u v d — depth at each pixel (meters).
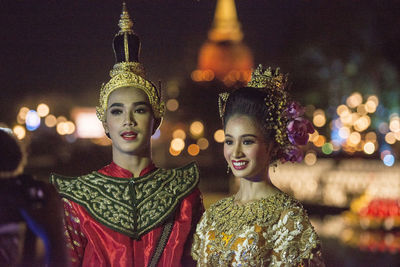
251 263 3.50
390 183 17.36
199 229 3.85
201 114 32.75
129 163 4.52
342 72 24.33
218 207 3.83
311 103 25.81
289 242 3.52
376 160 27.59
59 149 23.11
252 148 3.68
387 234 11.62
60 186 4.46
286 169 24.91
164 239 4.37
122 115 4.44
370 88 24.34
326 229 12.33
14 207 3.40
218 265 3.61
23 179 3.51
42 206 3.49
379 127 27.88
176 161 30.64
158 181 4.53
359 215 12.27
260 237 3.54
